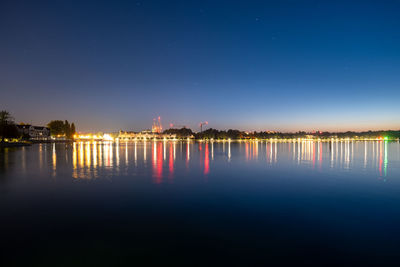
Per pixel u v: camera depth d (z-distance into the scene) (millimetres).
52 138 177375
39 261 8102
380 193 17656
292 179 23250
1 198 15852
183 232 10516
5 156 45781
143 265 7867
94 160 40250
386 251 8922
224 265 7910
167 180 22484
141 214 12820
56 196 16406
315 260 8273
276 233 10453
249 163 37125
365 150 76688
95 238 9875
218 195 16828
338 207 14188
